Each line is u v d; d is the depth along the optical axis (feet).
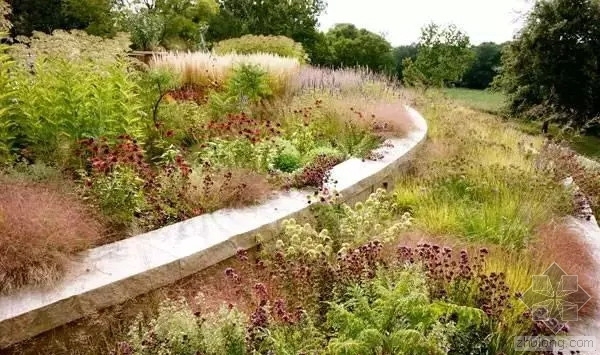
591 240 16.71
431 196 17.92
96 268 11.21
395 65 111.24
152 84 21.61
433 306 9.48
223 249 12.81
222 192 15.28
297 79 33.17
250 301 11.14
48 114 16.35
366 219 14.38
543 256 13.92
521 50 60.64
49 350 9.89
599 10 56.13
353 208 17.72
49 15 68.28
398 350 8.91
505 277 12.32
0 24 19.53
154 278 11.36
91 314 10.34
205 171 16.44
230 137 20.18
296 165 19.30
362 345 8.58
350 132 23.80
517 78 61.21
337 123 24.53
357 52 107.55
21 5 65.82
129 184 14.28
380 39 109.81
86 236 12.04
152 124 20.90
